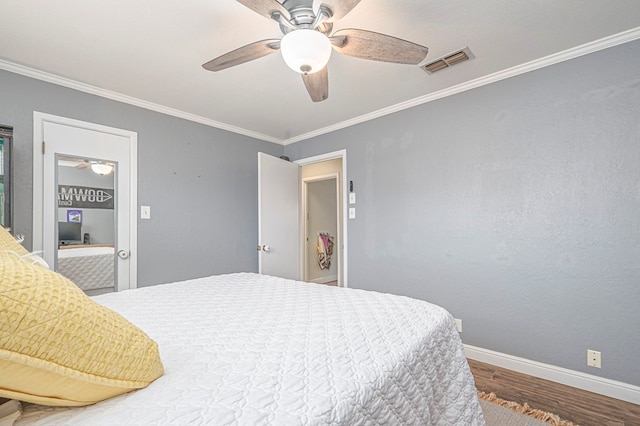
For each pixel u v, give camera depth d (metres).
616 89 1.89
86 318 0.58
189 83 2.45
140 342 0.70
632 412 1.73
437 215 2.66
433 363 1.08
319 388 0.72
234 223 3.47
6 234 1.01
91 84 2.46
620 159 1.87
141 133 2.79
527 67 2.19
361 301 1.46
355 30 1.46
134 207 2.72
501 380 2.10
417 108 2.81
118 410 0.62
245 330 1.08
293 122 3.38
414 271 2.80
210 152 3.29
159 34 1.83
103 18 1.68
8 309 0.47
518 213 2.24
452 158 2.58
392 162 2.98
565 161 2.06
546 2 1.58
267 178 3.47
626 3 1.59
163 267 2.88
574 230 2.02
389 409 0.81
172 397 0.67
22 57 2.07
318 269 5.83
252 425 0.58
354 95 2.70
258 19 1.71
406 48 1.55
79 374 0.56
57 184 2.33
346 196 3.36
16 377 0.50
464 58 2.12
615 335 1.87
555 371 2.07
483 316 2.40
